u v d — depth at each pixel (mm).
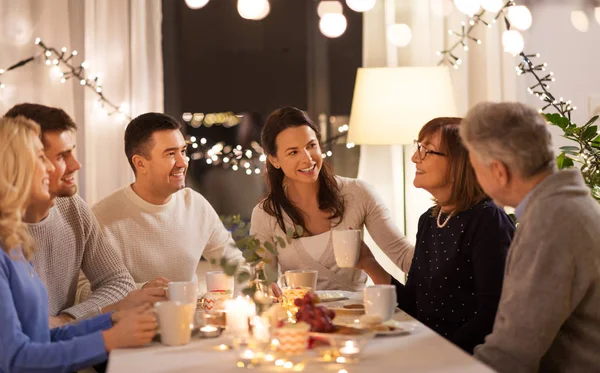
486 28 3863
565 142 3943
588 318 1634
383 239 2729
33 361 1649
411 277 2299
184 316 1666
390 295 1779
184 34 3990
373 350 1546
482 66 3893
